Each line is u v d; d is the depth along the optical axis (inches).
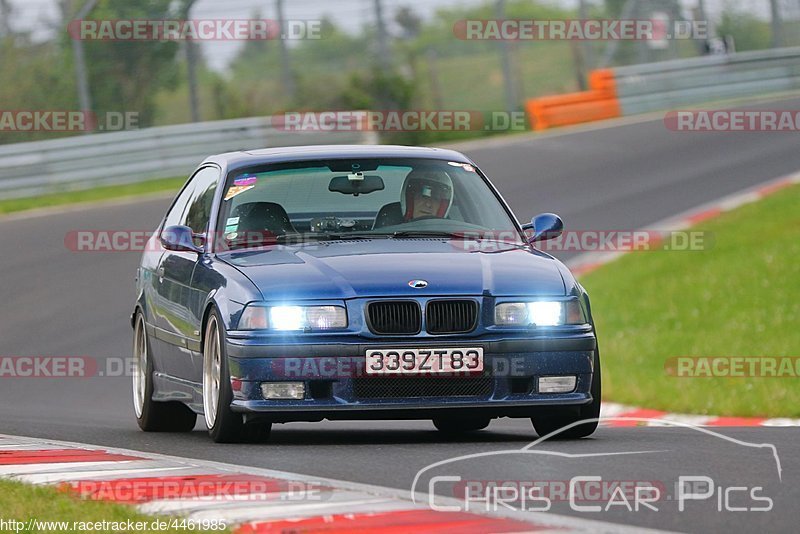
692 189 2913.4
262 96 4571.9
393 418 959.0
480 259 1011.3
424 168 1131.9
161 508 660.1
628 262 2284.7
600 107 4313.5
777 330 1764.3
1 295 2262.6
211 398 1010.1
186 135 3516.2
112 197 3203.7
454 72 5703.7
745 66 4670.3
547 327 966.4
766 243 2244.1
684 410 1409.9
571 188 3038.9
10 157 3248.0
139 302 1235.2
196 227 1138.7
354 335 944.9
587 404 986.1
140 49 4146.2
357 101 4281.5
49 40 4087.1
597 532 587.5
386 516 623.5
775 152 3314.5
